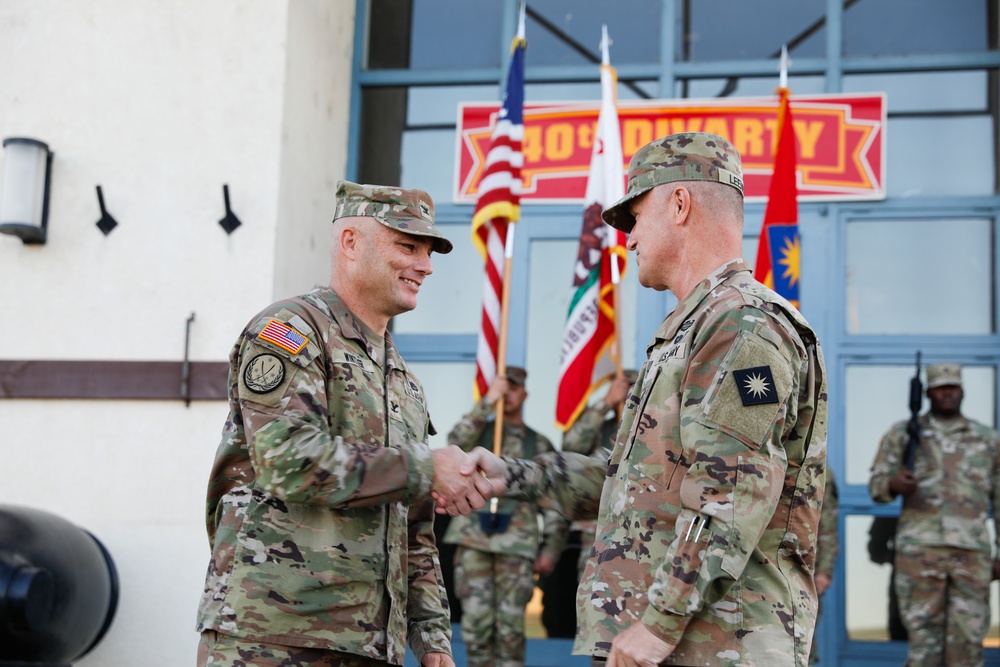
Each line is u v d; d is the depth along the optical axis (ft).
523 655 19.16
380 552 10.01
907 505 20.11
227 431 10.09
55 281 18.38
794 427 8.68
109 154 18.61
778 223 18.35
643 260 9.40
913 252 20.90
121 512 17.66
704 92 21.75
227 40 18.71
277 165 18.29
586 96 21.98
